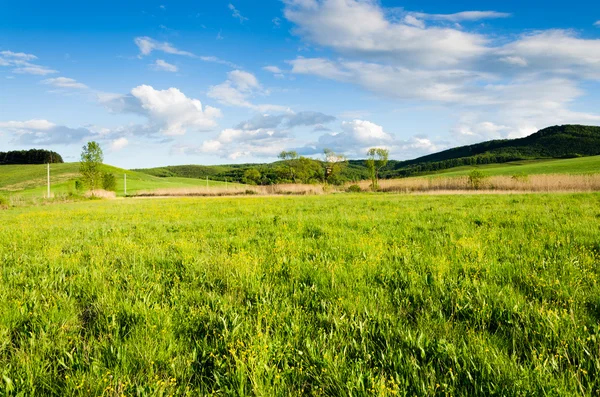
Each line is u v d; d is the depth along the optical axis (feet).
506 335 11.80
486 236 28.19
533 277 16.72
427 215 45.60
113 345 11.37
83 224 48.21
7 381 9.26
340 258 22.00
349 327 12.54
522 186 149.59
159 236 34.50
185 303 15.10
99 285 17.57
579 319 12.34
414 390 9.11
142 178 448.65
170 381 9.57
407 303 14.65
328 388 9.18
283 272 19.65
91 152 189.26
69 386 9.32
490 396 8.66
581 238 25.17
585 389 8.86
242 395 8.86
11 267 22.17
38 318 13.61
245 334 11.90
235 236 32.99
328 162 295.48
